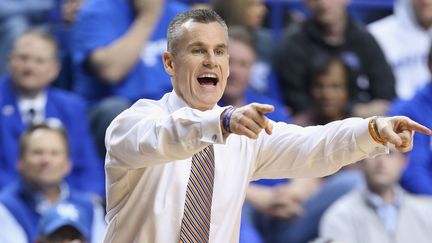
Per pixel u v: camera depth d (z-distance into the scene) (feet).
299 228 63.87
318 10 72.54
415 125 31.32
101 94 69.10
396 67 77.66
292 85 71.82
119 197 33.86
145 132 31.07
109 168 33.22
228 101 65.10
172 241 33.58
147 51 69.15
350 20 73.87
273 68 72.33
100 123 66.85
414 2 77.30
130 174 33.42
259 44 71.92
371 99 73.77
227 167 34.35
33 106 65.21
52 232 53.31
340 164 33.45
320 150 33.65
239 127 29.17
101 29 68.90
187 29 33.60
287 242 63.72
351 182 64.75
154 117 31.76
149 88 68.59
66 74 72.18
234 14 69.87
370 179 62.08
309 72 71.67
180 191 33.76
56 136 59.88
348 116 70.44
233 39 65.31
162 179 33.73
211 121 29.60
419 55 77.56
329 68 70.33
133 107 33.76
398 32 77.87
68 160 60.49
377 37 78.13
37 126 60.18
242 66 64.95
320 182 67.56
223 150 34.42
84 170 65.10
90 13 69.21
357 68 73.05
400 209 62.28
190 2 76.48
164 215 33.63
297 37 72.69
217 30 33.63
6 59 75.25
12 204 58.80
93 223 60.54
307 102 71.46
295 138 34.42
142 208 33.81
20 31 75.72
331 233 61.62
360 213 61.82
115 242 34.24
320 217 63.87
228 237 34.19
